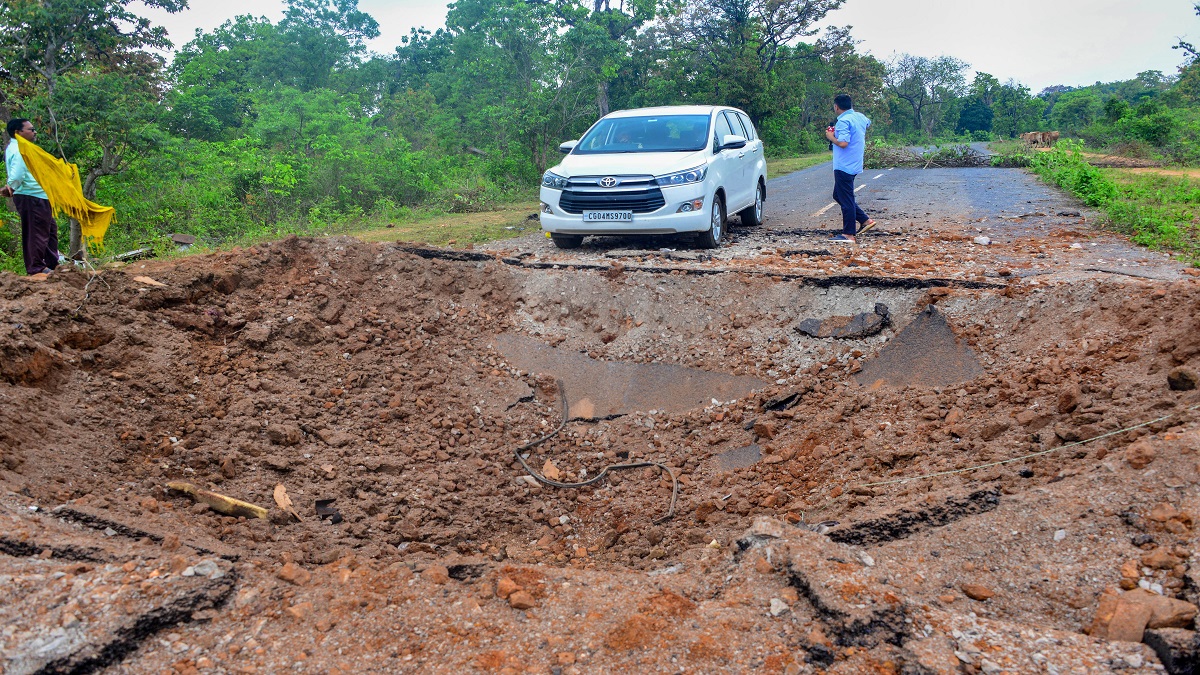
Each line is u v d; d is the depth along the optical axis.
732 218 12.16
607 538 5.18
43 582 3.09
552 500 5.77
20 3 14.95
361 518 4.93
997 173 19.58
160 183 16.34
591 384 7.23
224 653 2.91
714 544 4.49
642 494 5.71
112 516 3.95
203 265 6.82
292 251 7.49
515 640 3.02
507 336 7.79
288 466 5.15
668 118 10.26
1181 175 18.02
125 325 5.74
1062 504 3.56
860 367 6.48
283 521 4.56
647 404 6.91
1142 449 3.63
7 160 7.01
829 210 13.12
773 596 3.18
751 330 7.29
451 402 6.71
